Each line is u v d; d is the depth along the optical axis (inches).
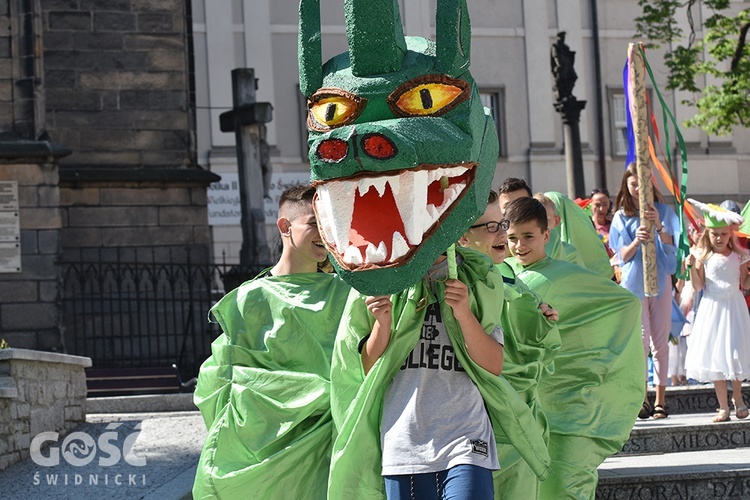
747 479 305.9
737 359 388.8
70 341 776.9
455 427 197.8
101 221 812.6
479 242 256.5
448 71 189.0
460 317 199.6
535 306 232.5
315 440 229.8
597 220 508.7
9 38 727.1
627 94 395.5
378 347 204.4
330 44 1435.8
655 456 353.7
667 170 418.6
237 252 1428.4
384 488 206.5
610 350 270.2
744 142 1603.1
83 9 818.2
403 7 1520.7
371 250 185.9
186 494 329.7
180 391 631.2
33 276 722.2
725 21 1143.0
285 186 1466.5
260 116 813.2
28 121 727.1
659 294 405.1
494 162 204.5
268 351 241.3
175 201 826.2
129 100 823.7
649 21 1171.3
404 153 179.6
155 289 721.0
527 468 222.5
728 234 399.2
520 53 1553.9
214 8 1466.5
